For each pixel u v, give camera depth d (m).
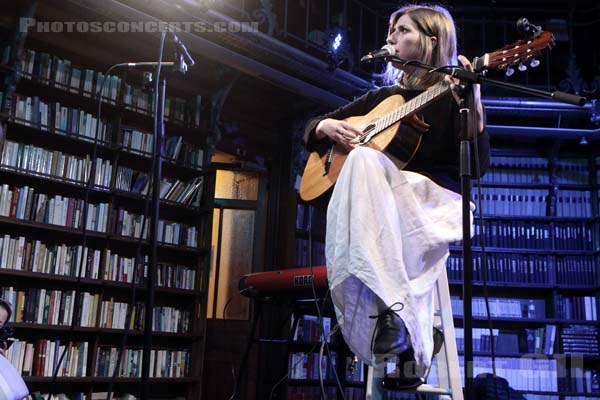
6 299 4.43
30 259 4.58
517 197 7.24
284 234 6.32
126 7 4.62
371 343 1.70
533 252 6.98
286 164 6.52
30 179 4.69
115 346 5.09
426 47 2.03
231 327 6.15
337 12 6.82
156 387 5.34
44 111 4.77
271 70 5.52
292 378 5.83
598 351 6.66
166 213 5.60
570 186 7.21
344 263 1.69
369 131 2.08
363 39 6.97
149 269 2.48
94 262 4.92
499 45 7.59
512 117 7.33
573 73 6.88
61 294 4.71
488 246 7.03
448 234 1.77
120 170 5.19
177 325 5.41
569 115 6.74
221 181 6.59
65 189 4.94
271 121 6.58
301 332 6.02
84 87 5.04
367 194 1.72
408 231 1.75
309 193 2.28
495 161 7.33
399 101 2.07
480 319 6.87
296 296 3.55
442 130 1.99
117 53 5.38
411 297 1.65
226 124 6.19
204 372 6.09
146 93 5.39
